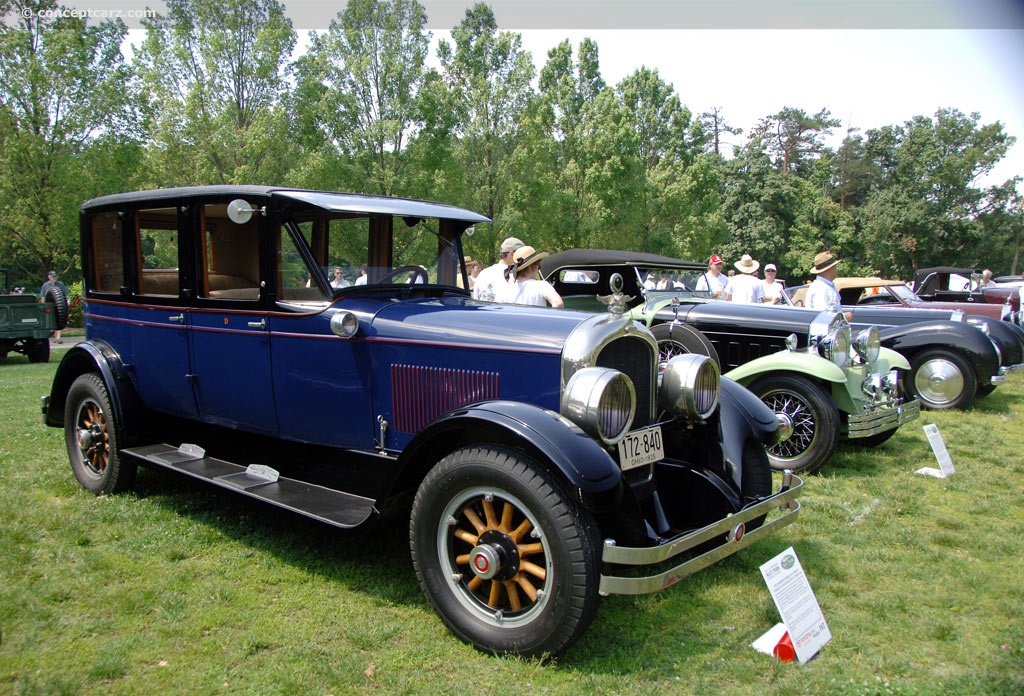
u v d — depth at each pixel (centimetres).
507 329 319
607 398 282
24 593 312
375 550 375
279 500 340
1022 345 949
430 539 289
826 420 527
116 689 250
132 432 441
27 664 262
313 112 1956
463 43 2111
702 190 3203
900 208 4559
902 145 4781
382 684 256
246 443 407
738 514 293
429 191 1898
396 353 338
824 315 589
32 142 2123
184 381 419
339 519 313
